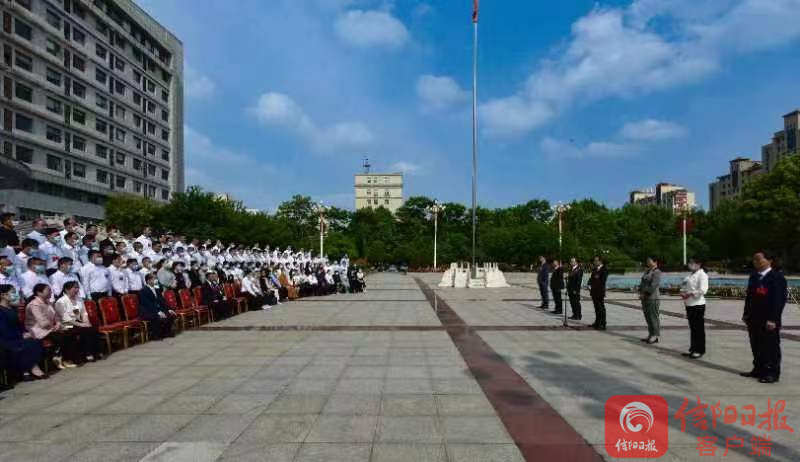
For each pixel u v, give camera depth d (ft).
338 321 47.44
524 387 22.81
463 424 17.75
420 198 303.48
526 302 70.03
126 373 26.04
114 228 54.75
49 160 155.63
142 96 207.62
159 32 218.59
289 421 18.15
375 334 39.29
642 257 248.52
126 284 37.42
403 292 91.61
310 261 99.76
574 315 48.93
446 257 247.70
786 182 167.43
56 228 37.17
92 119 175.63
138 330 35.81
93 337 29.14
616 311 57.47
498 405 20.04
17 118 143.23
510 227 260.42
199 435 16.74
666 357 29.81
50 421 18.31
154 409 19.71
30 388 23.02
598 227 257.55
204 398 21.22
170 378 24.86
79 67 168.76
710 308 60.44
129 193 188.44
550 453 15.14
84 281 34.76
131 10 195.21
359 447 15.57
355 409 19.56
